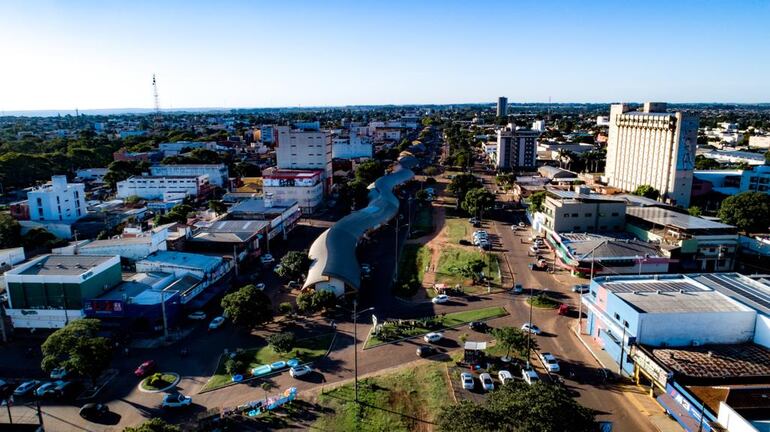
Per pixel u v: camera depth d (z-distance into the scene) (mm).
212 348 80750
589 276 109688
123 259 108062
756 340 69812
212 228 130250
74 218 157625
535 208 157625
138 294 90500
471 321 88750
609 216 131625
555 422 44656
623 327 72750
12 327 87938
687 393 57906
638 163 199750
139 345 81812
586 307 92312
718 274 89062
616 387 67625
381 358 76375
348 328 87062
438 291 102688
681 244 111875
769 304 73188
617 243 116062
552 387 50031
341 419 61344
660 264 110625
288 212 151500
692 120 174125
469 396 65625
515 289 101812
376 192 189875
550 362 72250
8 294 86625
